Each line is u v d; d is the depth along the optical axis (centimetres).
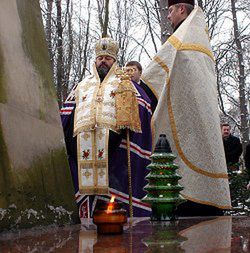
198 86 452
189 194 431
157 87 480
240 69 1652
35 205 241
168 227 250
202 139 444
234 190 705
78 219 279
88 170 474
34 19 292
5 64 245
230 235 207
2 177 222
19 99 250
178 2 499
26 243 186
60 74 1270
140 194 472
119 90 468
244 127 1647
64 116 507
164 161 298
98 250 164
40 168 254
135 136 479
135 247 170
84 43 1745
